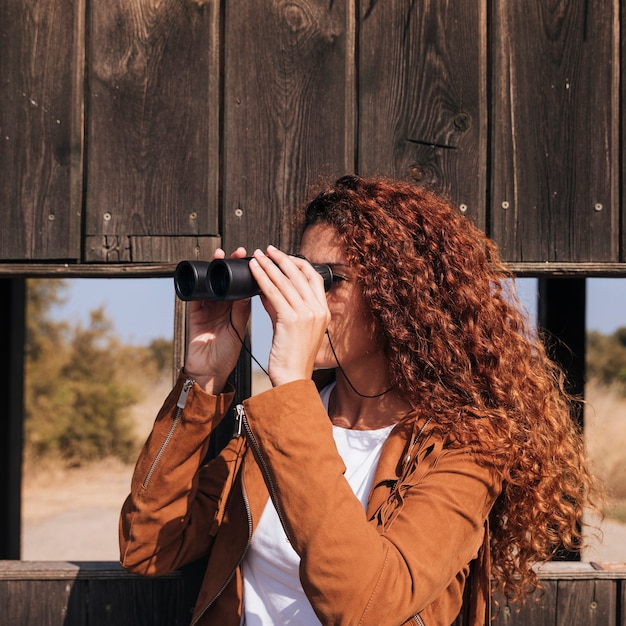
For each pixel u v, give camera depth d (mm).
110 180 1848
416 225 1421
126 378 8977
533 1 1833
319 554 1112
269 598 1376
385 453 1329
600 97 1829
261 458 1191
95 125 1849
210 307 1433
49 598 1794
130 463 7773
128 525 1425
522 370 1439
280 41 1842
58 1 1857
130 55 1853
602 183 1828
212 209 1841
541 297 2221
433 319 1364
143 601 1804
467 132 1830
